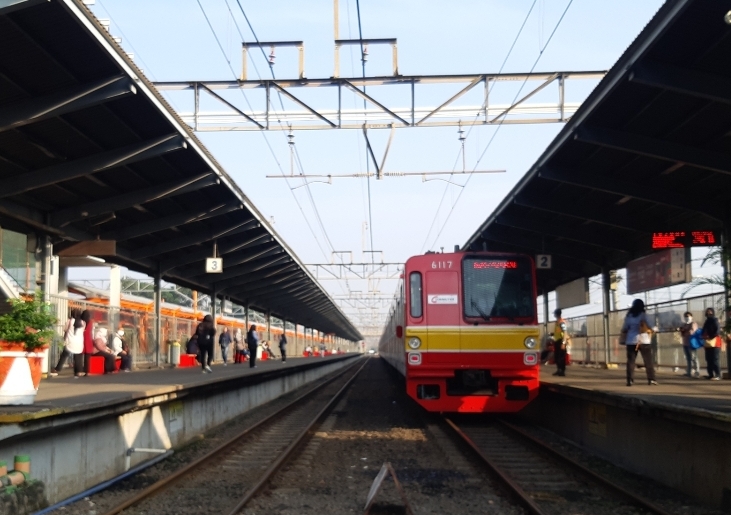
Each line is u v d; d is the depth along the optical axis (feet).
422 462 38.11
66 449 30.19
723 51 36.27
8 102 42.04
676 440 32.14
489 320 51.49
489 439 45.93
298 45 58.44
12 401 29.45
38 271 62.28
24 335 29.99
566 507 27.94
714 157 44.65
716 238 59.67
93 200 62.49
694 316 64.95
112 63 39.24
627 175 56.54
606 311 85.92
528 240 82.48
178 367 93.81
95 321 72.74
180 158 56.18
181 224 70.23
